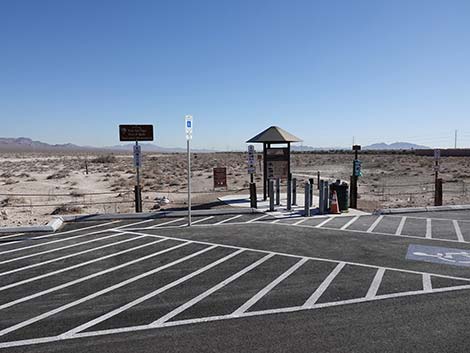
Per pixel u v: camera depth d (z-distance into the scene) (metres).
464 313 5.57
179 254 8.88
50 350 4.68
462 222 12.45
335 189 14.27
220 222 12.66
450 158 68.06
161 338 4.94
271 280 7.08
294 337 4.91
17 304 6.09
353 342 4.75
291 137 16.36
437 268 7.71
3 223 13.57
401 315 5.52
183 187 27.06
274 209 14.95
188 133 11.99
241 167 51.75
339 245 9.56
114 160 69.00
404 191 23.83
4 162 66.88
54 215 15.49
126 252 9.10
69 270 7.78
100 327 5.27
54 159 82.25
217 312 5.71
